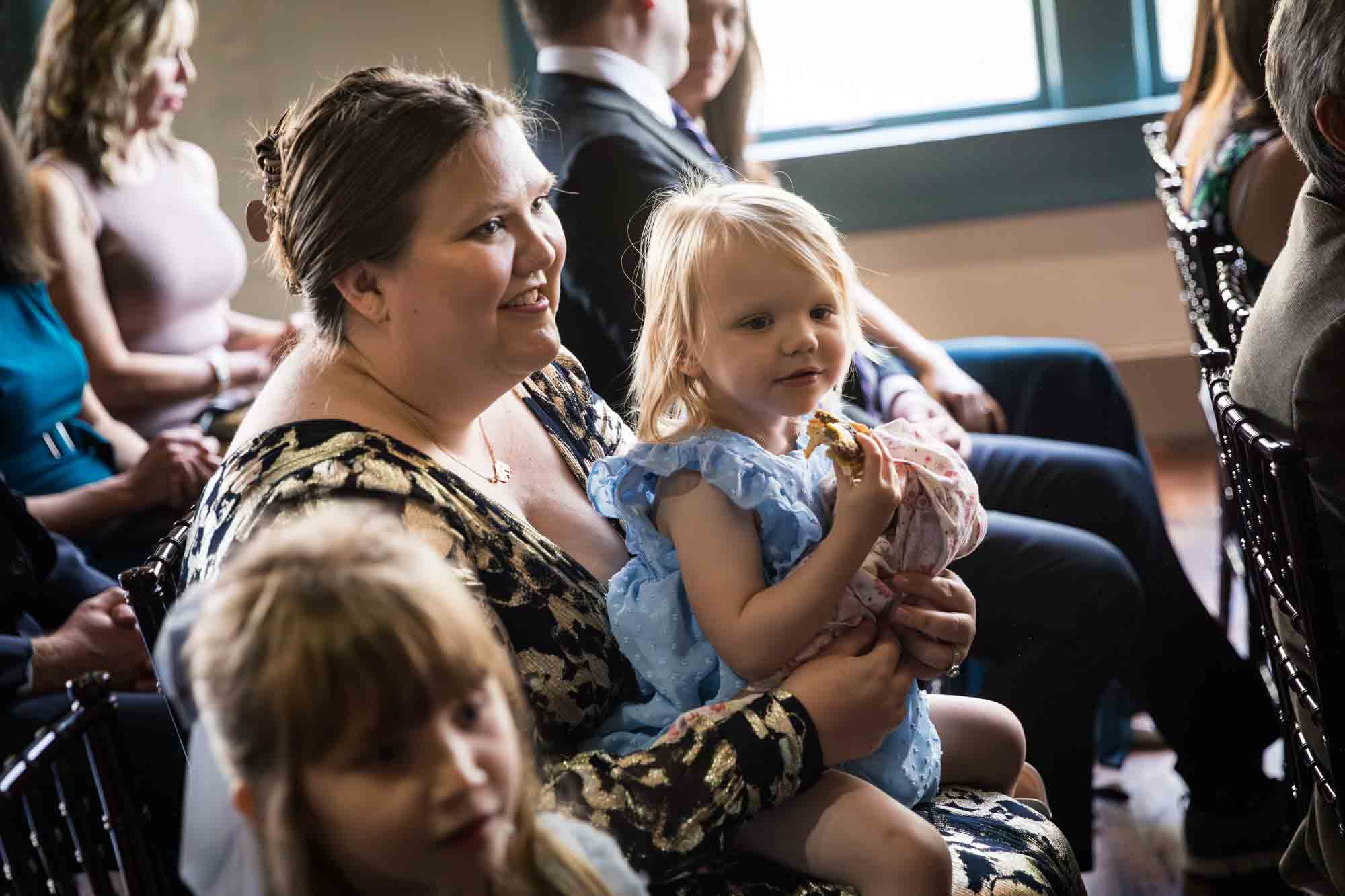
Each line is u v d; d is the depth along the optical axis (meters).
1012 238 4.48
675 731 1.26
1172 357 4.49
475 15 4.28
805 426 1.46
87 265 2.89
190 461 2.49
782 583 1.30
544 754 1.28
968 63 4.56
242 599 0.81
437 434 1.42
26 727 1.98
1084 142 4.38
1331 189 1.52
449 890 0.83
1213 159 2.46
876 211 4.50
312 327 1.41
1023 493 2.53
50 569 2.09
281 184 1.38
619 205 2.24
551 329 1.38
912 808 1.45
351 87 1.35
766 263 1.36
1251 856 2.32
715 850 1.22
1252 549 1.65
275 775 0.79
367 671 0.78
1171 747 2.37
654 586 1.39
